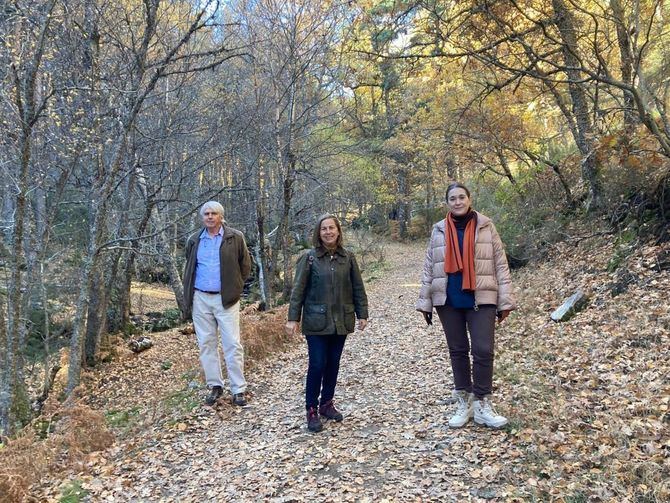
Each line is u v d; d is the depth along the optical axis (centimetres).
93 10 715
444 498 334
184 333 1362
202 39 1077
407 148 2562
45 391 894
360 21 1112
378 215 3603
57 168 884
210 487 390
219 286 569
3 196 875
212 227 564
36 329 1088
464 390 446
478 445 401
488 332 426
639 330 586
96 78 719
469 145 1521
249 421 527
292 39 1310
